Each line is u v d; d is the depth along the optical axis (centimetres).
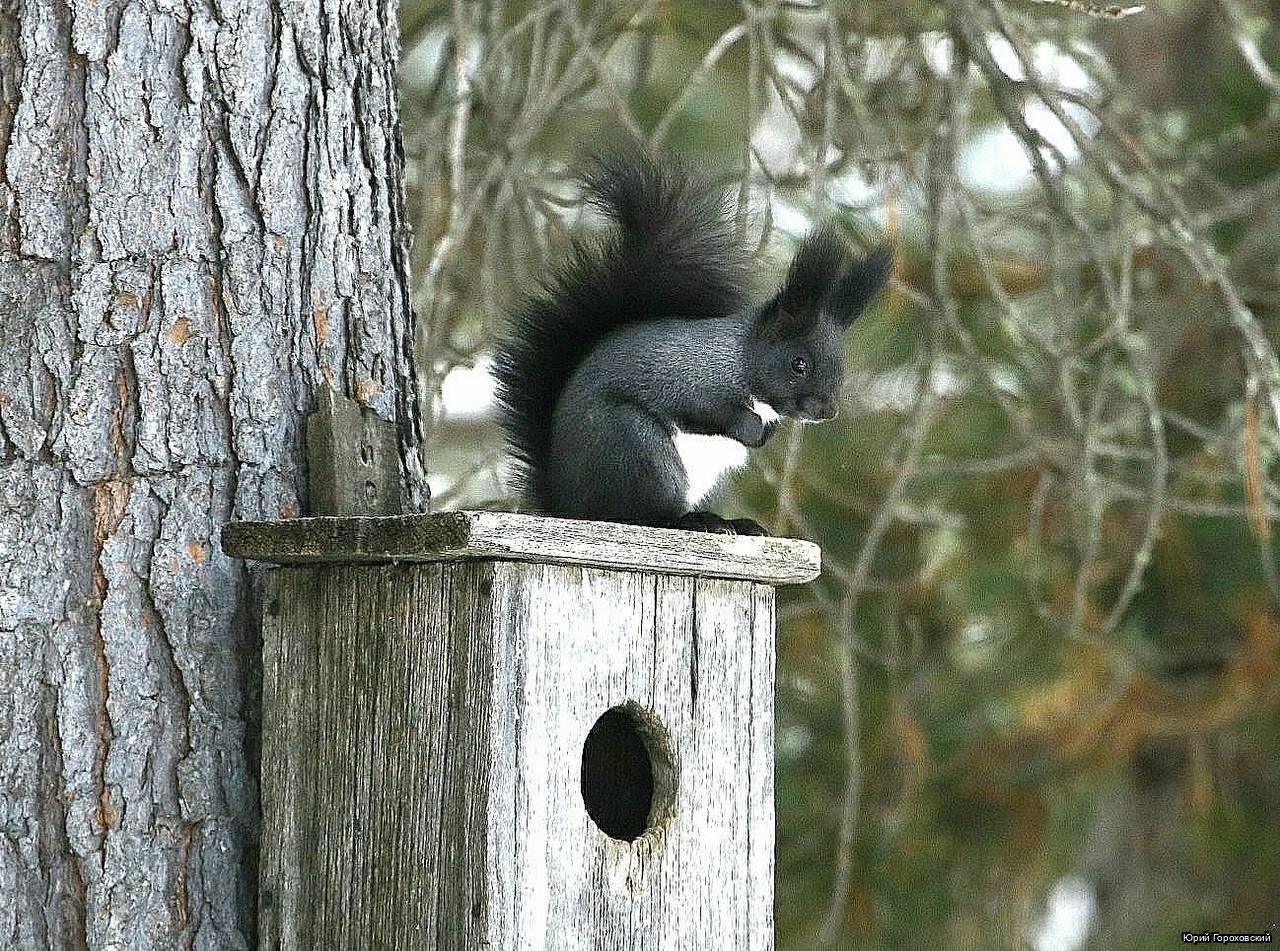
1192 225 987
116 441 700
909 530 1366
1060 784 1463
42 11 707
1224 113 1420
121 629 690
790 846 1405
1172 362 1345
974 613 1389
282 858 689
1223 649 1452
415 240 1023
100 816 682
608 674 674
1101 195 1284
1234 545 1373
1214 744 1538
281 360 728
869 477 1344
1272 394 990
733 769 708
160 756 691
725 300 842
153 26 717
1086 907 1720
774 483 1079
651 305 835
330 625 687
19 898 675
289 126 738
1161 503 1000
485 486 1389
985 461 1176
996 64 972
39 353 699
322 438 722
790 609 1173
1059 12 1205
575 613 664
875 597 1385
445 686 655
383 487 730
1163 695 1432
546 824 654
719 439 809
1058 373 1012
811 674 1420
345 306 746
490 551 634
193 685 696
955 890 1421
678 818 693
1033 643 1427
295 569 699
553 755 656
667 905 686
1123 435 1276
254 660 709
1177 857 1661
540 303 827
